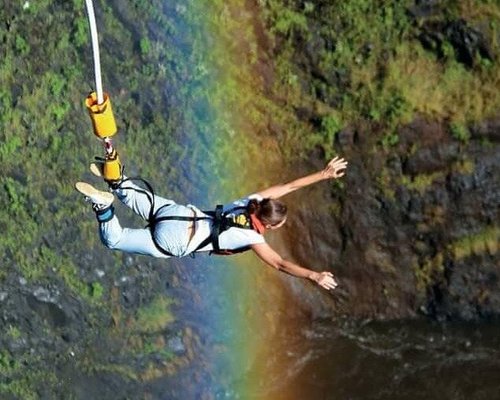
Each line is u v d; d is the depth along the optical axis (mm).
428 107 23688
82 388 20297
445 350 23812
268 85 23703
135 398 20672
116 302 21281
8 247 20500
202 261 22609
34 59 21391
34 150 21141
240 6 23438
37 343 20250
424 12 23781
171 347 21484
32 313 20359
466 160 23797
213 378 21828
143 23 22531
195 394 21422
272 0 23578
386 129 23672
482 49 23781
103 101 10039
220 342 22375
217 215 10406
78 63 21797
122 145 22219
